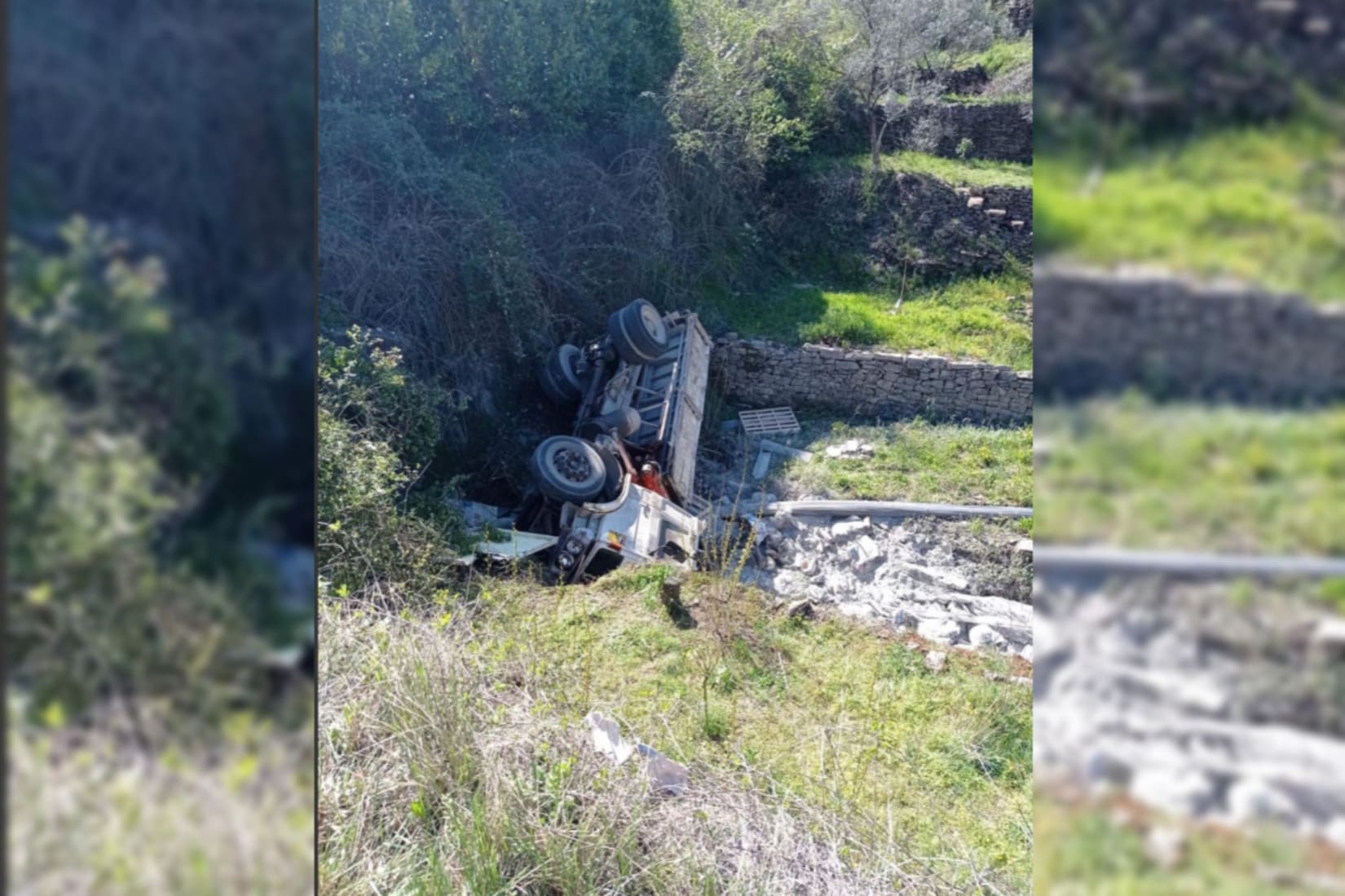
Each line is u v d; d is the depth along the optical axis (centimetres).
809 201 1580
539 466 759
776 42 1593
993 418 1334
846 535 1000
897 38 1634
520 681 434
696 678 535
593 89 1287
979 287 1548
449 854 282
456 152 1152
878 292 1537
